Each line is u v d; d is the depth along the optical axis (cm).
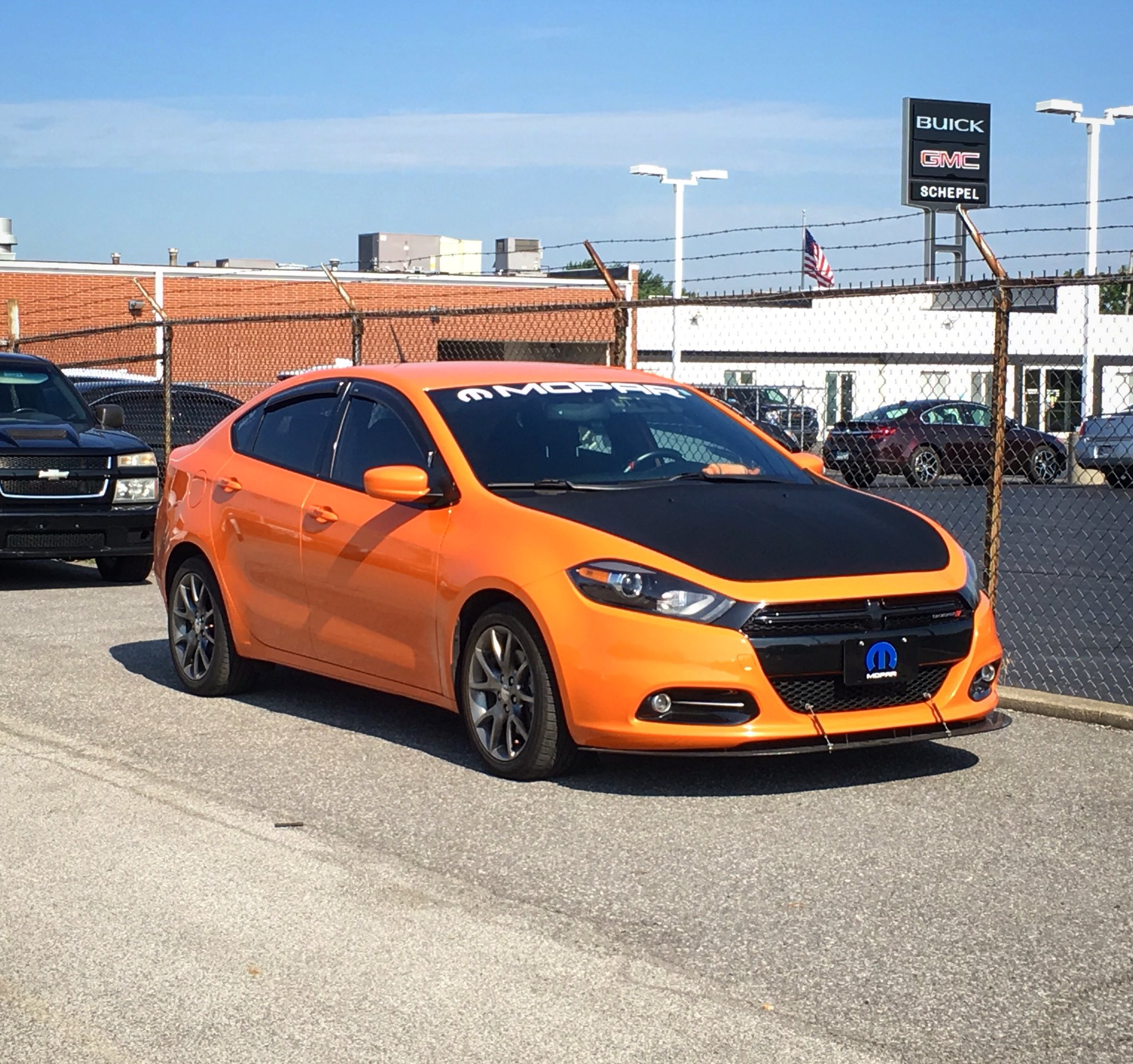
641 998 377
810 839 509
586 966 399
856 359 3891
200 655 763
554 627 561
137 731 679
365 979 391
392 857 494
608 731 550
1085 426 1684
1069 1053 346
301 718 705
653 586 546
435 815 541
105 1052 350
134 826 530
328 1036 357
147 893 459
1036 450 2483
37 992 385
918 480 2542
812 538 580
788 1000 376
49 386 1323
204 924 432
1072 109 3306
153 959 406
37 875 477
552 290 4178
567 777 590
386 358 4059
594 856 493
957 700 575
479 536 601
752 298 878
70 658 868
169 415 1405
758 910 441
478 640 597
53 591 1184
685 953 407
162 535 789
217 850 502
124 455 1207
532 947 413
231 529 733
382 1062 344
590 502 601
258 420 761
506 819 536
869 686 557
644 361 4053
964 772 598
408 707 733
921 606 566
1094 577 1395
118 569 1248
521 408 668
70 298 3909
